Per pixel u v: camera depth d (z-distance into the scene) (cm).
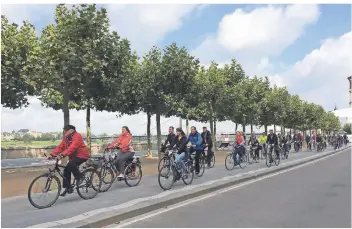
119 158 1120
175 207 901
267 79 3784
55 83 1230
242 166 1806
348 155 3130
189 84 1878
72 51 1177
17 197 967
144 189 1103
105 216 743
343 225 715
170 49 1872
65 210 810
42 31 1326
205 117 3375
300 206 890
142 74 1881
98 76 1268
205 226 714
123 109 2039
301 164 2153
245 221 748
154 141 3691
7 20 1266
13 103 1333
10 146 2519
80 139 920
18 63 1220
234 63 2859
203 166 1466
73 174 926
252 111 3278
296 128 5719
